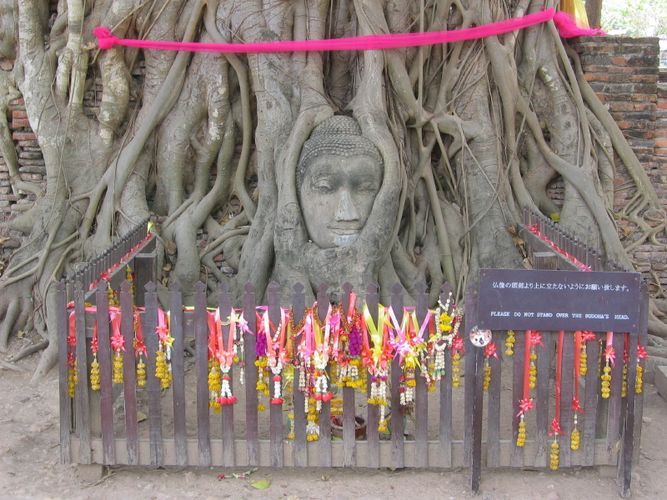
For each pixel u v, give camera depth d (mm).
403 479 4352
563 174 7449
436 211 7137
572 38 8117
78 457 4262
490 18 7238
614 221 7586
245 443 4281
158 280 6938
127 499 4141
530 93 7605
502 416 5172
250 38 6992
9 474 4453
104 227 7188
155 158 7523
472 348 4145
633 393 4090
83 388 4195
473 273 6953
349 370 4145
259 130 6973
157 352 4164
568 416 4215
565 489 4238
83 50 7352
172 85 7328
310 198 6234
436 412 5254
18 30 7637
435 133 7180
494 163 7184
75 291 4117
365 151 6168
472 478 4164
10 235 7539
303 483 4316
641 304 4086
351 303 4141
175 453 4270
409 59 7176
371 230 6117
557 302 4027
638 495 4203
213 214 7664
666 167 8258
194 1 7324
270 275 6824
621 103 8109
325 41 6820
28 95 7438
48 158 7367
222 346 4137
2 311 6902
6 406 5570
